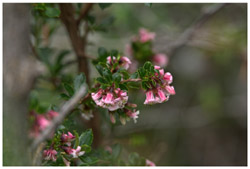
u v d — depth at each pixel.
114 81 0.84
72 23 0.99
